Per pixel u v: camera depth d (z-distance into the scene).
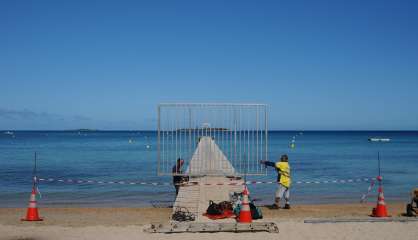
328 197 21.62
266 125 16.80
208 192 16.66
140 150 68.38
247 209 12.43
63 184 26.48
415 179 29.62
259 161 17.70
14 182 27.53
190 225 11.65
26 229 12.16
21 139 134.00
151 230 11.58
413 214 14.40
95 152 63.03
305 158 50.34
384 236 11.16
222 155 21.86
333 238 10.97
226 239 10.82
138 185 25.95
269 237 11.03
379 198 14.47
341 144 92.25
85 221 13.95
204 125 16.98
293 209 16.53
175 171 17.33
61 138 146.38
